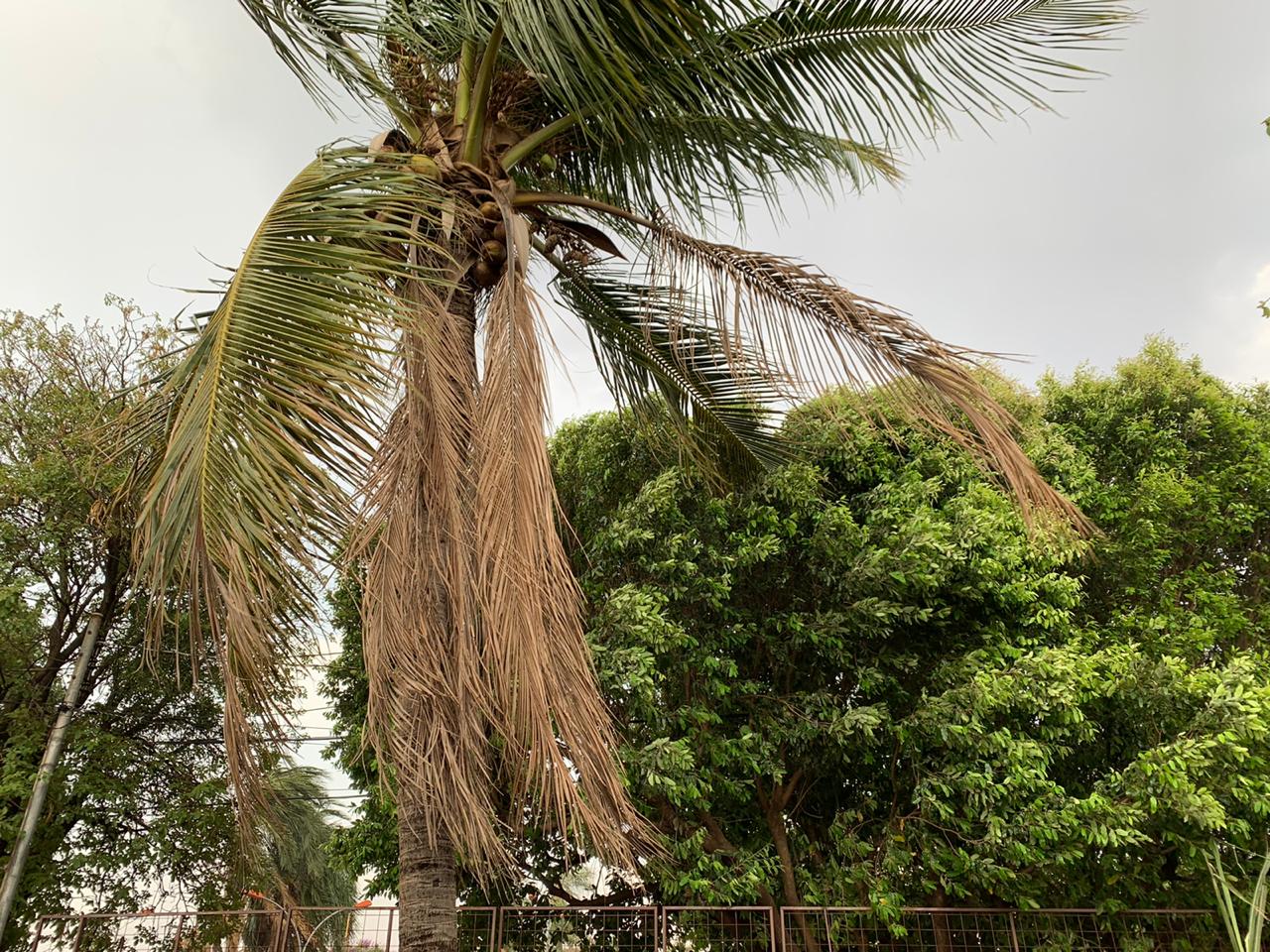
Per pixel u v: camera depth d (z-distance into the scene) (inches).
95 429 184.5
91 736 466.0
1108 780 301.0
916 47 200.8
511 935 341.4
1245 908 299.1
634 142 213.8
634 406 272.7
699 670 348.8
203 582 129.4
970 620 365.1
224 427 128.1
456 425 146.0
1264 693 281.0
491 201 179.0
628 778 307.6
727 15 161.6
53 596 504.7
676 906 309.0
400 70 195.5
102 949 376.8
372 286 139.3
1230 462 459.2
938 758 334.0
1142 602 410.0
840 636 351.6
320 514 127.9
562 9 139.7
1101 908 299.6
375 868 408.5
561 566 131.4
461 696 130.3
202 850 459.2
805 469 358.9
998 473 171.0
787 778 384.8
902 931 299.3
